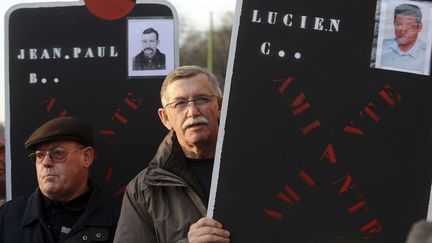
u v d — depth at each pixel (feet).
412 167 9.30
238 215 9.36
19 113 11.96
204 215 9.93
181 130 10.23
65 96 11.89
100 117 11.85
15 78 11.98
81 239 10.96
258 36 9.55
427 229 5.68
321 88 9.45
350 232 9.28
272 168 9.40
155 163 10.34
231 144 9.45
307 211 9.34
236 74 9.52
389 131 9.35
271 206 9.36
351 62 9.46
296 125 9.43
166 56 11.79
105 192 11.82
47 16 11.94
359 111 9.40
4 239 11.11
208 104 10.22
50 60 11.93
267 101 9.47
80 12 11.89
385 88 9.40
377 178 9.31
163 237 9.97
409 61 9.40
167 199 10.13
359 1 9.50
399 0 9.45
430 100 9.36
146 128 11.80
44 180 10.98
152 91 11.81
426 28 9.41
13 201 11.48
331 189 9.34
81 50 11.89
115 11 11.83
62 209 11.18
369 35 9.46
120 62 11.85
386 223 9.26
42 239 10.99
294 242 9.32
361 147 9.36
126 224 10.18
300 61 9.49
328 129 9.40
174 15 11.78
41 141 10.93
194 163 10.48
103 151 11.85
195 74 10.27
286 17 9.55
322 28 9.50
